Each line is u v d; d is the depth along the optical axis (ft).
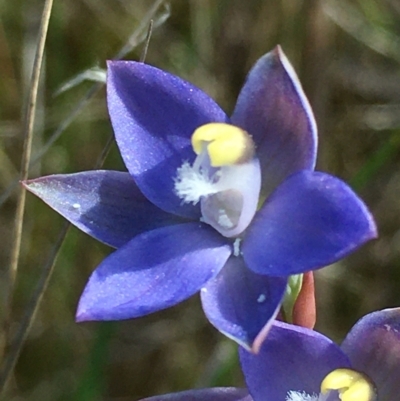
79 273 0.77
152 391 0.78
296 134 0.57
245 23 0.78
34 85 0.63
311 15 0.75
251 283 0.57
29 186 0.58
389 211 0.78
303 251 0.56
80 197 0.58
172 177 0.59
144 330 0.78
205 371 0.74
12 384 0.76
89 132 0.77
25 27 0.77
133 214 0.59
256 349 0.54
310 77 0.76
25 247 0.77
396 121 0.77
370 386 0.57
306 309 0.59
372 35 0.77
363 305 0.77
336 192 0.55
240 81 0.78
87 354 0.75
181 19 0.78
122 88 0.58
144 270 0.57
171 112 0.58
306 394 0.57
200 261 0.57
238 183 0.58
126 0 0.77
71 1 0.77
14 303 0.77
